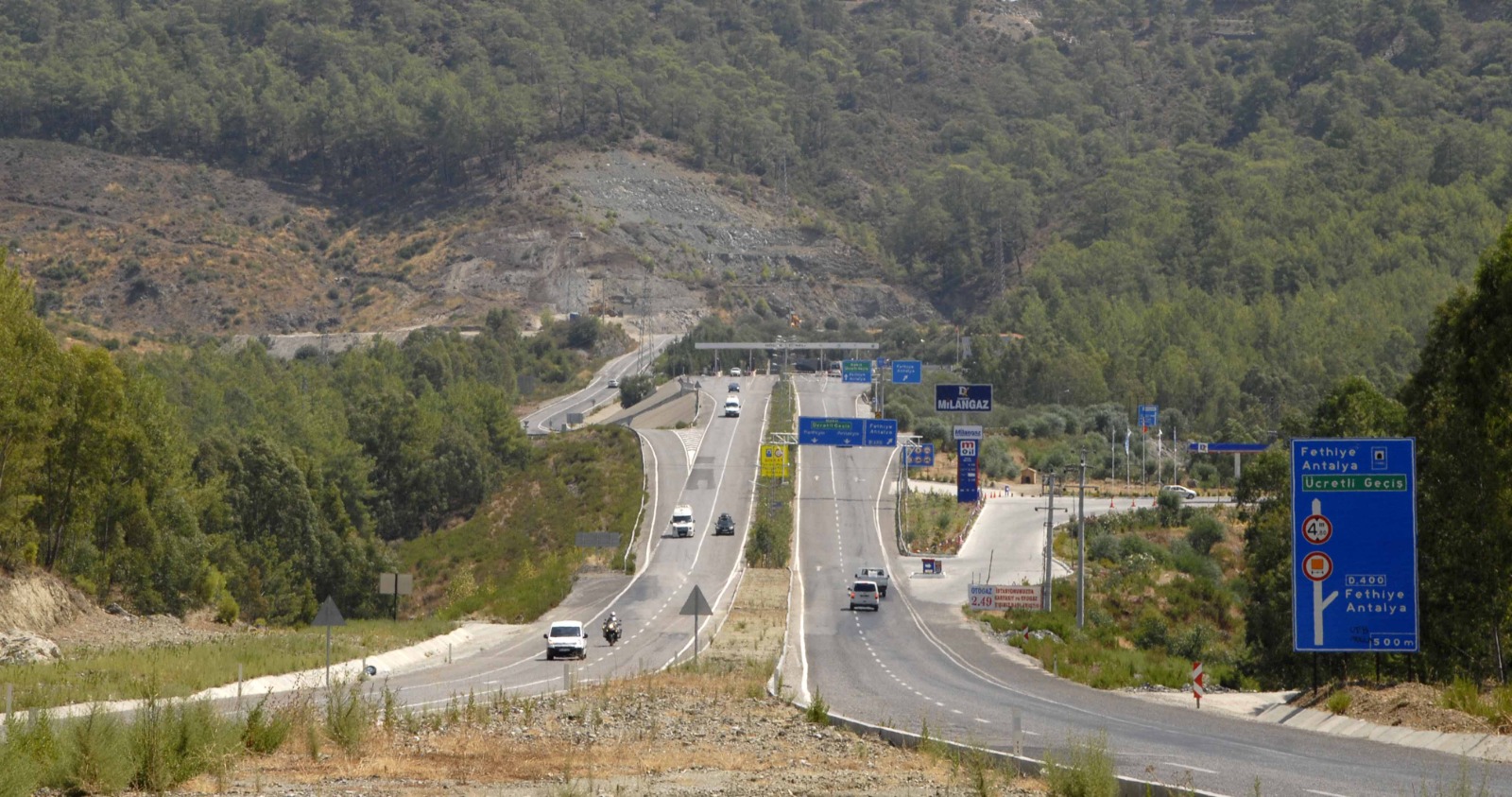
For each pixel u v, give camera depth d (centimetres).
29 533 8056
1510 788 2770
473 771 3138
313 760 3250
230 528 11975
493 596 10619
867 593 9944
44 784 2747
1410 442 3988
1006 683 5759
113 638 7444
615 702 4584
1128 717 4316
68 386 8750
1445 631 5322
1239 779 2916
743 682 5400
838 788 2917
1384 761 3186
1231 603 10988
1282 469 8075
